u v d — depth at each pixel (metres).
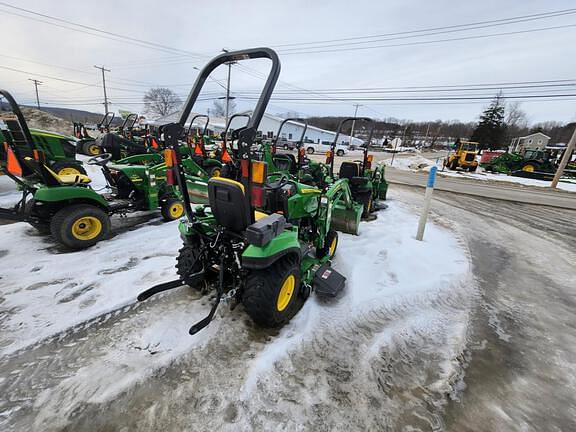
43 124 26.03
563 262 4.21
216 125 33.19
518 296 3.14
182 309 2.49
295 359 2.02
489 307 2.89
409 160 22.88
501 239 5.12
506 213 7.37
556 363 2.16
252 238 1.98
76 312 2.40
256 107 1.83
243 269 2.29
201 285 2.72
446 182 13.48
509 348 2.30
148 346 2.07
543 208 8.36
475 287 3.27
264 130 40.28
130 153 9.02
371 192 5.89
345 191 4.20
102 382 1.76
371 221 5.68
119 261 3.34
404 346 2.24
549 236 5.51
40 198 3.35
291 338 2.20
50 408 1.59
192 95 2.16
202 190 4.95
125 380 1.78
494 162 19.28
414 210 6.98
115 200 4.71
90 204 3.79
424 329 2.46
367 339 2.28
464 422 1.65
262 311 2.12
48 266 3.13
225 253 2.33
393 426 1.59
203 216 2.71
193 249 2.51
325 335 2.29
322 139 43.50
